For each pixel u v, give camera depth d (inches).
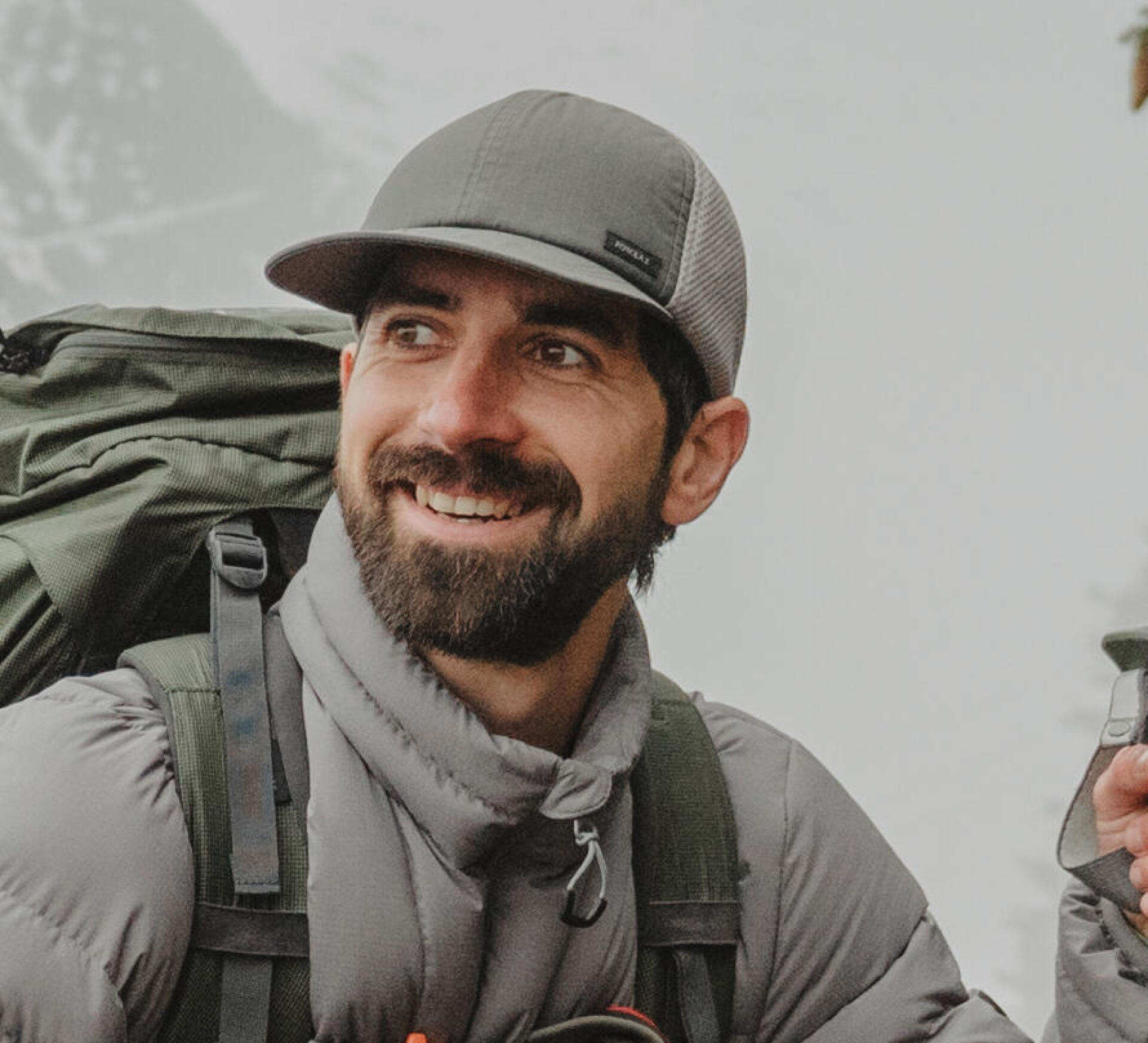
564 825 105.1
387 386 102.5
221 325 123.3
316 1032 97.0
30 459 120.4
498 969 102.1
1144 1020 114.2
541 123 105.3
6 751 98.3
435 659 104.5
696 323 106.4
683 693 122.2
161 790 98.3
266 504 118.7
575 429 102.0
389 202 106.5
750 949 113.4
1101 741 114.6
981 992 122.7
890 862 121.7
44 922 93.6
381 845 99.2
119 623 115.6
